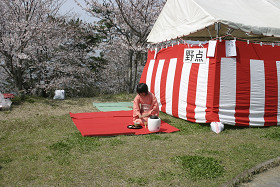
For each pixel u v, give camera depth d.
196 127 6.16
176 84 7.21
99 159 4.05
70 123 6.40
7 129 5.76
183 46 7.14
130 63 13.73
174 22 8.06
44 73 11.73
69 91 13.27
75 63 13.41
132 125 6.04
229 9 7.02
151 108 6.39
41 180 3.34
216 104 6.02
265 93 6.31
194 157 4.08
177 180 3.35
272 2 8.06
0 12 9.66
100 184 3.25
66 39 12.49
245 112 6.19
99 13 13.21
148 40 9.66
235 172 3.61
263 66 6.28
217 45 5.96
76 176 3.47
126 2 12.84
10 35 9.34
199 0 7.16
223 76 6.00
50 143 4.80
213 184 3.24
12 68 10.17
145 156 4.20
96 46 13.98
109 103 9.78
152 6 13.14
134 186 3.20
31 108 8.35
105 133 5.35
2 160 3.95
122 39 13.50
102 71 14.94
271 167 3.90
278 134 5.55
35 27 9.70
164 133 5.64
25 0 9.81
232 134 5.59
